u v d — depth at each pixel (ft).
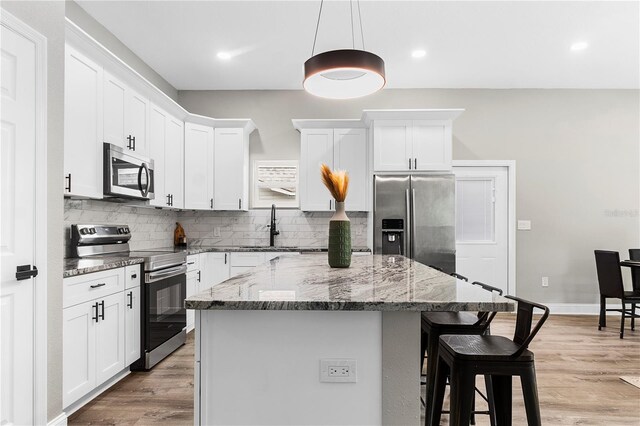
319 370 4.33
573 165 16.11
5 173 5.67
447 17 10.68
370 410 4.31
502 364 4.40
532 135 16.11
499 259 16.17
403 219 13.75
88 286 7.58
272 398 4.33
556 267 16.05
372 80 7.38
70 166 8.29
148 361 9.52
